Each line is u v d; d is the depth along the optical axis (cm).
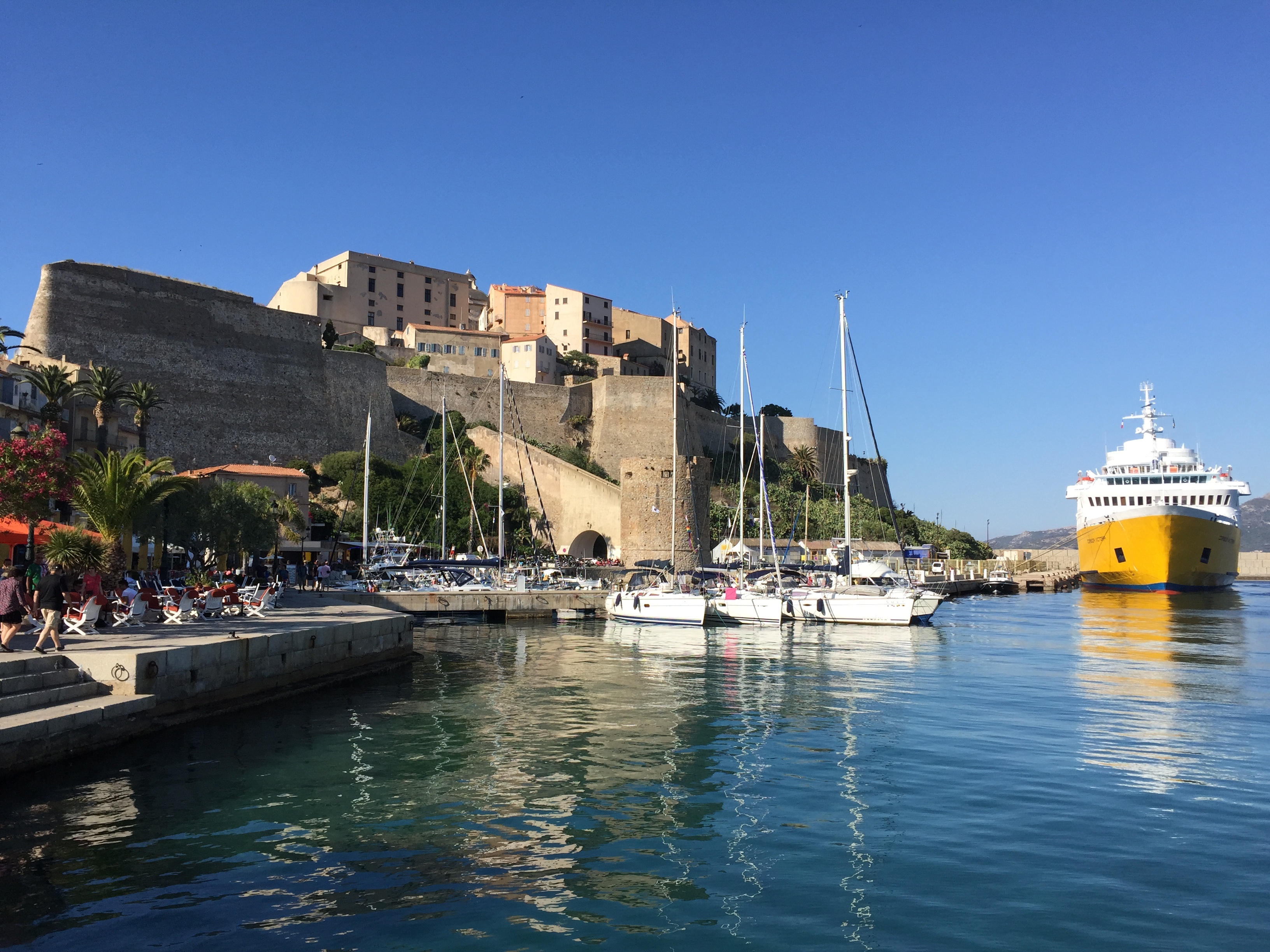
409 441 8562
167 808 1134
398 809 1148
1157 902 867
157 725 1530
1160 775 1347
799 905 859
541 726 1706
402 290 11762
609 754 1465
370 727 1677
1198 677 2473
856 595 4109
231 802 1168
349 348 9425
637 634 3644
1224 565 7381
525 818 1116
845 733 1647
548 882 909
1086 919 828
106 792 1196
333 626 2239
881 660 2811
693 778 1314
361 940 773
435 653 2967
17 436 2325
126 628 1994
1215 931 805
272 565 4888
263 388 7694
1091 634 3828
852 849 1012
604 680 2331
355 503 6800
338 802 1176
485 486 7375
